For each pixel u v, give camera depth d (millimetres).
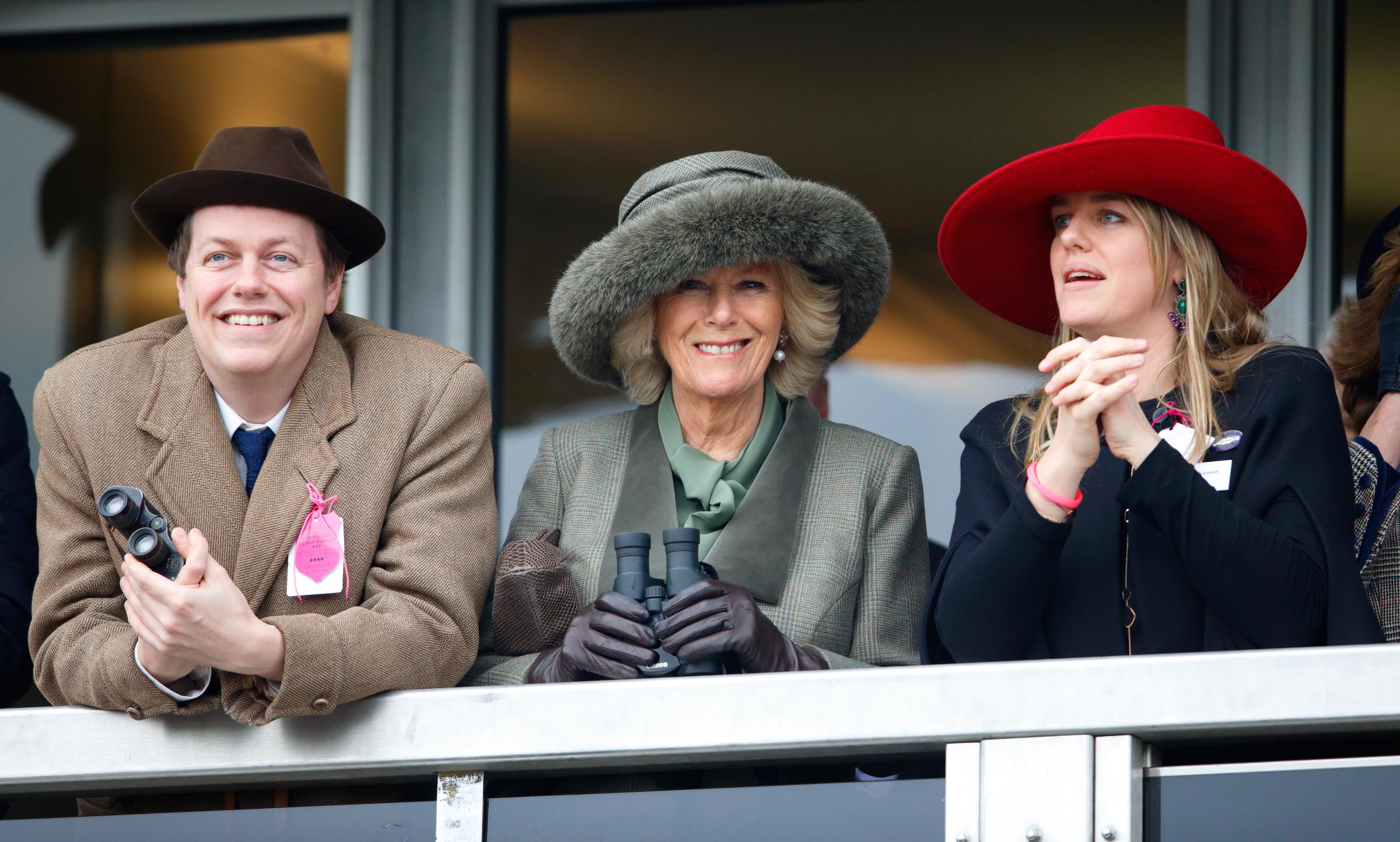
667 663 9719
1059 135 17766
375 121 18531
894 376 17688
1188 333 10102
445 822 9500
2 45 19359
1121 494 9312
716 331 11875
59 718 9859
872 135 18156
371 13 18656
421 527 10414
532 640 10812
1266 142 16953
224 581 9273
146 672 9578
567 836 9375
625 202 12648
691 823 9203
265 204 10711
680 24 18641
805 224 11695
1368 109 16875
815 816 9039
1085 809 8648
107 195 19125
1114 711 8711
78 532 10438
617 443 12305
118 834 9789
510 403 18250
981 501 10328
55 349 18922
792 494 11727
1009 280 11672
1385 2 16938
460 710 9500
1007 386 17453
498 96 18797
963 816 8828
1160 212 10336
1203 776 8617
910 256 17891
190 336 11094
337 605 10258
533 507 12227
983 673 8906
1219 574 9102
